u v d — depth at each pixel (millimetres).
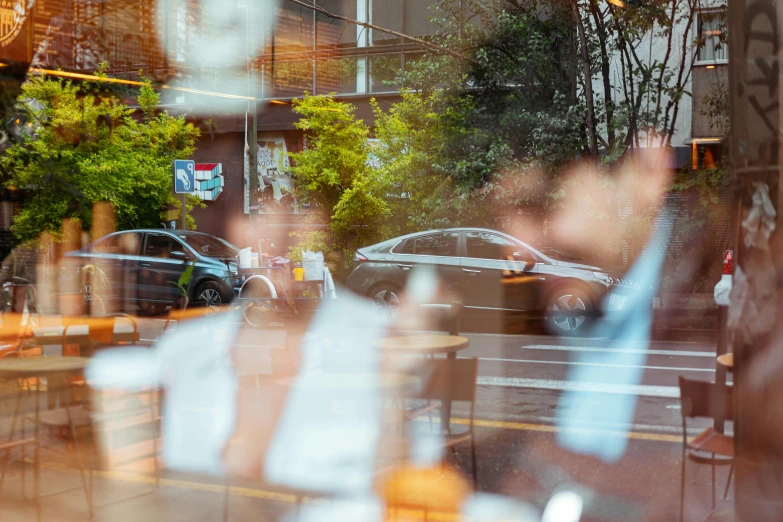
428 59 19078
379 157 19453
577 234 16625
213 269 15867
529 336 12727
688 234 17688
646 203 16969
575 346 11438
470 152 18031
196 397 6797
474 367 4406
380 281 14805
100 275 13852
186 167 18391
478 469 5398
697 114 18953
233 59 21891
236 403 6457
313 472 4984
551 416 6949
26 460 5691
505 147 17422
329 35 25766
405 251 14781
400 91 19125
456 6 18578
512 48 18469
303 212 26312
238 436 5797
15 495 4988
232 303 14617
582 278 13320
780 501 3139
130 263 16344
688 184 16859
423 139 18766
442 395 4418
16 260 8531
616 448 5918
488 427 6547
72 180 9961
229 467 5273
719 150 18688
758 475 3166
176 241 16438
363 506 4648
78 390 5785
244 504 4742
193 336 7391
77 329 5684
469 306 14094
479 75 18562
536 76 18109
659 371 9180
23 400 7121
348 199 18781
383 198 19109
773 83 3070
